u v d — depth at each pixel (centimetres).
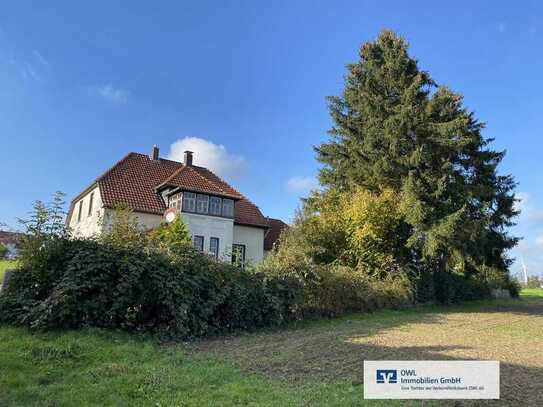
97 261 1022
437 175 2425
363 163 2667
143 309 1080
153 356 871
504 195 2803
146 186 3058
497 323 1700
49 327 936
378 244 2303
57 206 1091
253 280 1370
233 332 1236
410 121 2459
